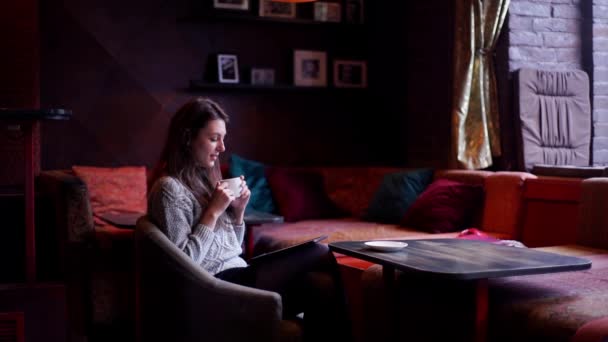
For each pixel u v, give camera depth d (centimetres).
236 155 535
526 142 421
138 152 509
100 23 497
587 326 196
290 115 555
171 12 514
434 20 496
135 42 506
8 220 298
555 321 208
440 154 493
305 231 425
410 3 525
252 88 533
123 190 464
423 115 512
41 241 325
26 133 268
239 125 538
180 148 248
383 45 560
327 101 566
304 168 527
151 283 224
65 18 488
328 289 247
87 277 327
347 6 559
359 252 234
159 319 222
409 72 528
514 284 245
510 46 439
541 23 446
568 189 353
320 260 256
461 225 411
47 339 275
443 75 488
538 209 370
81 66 493
